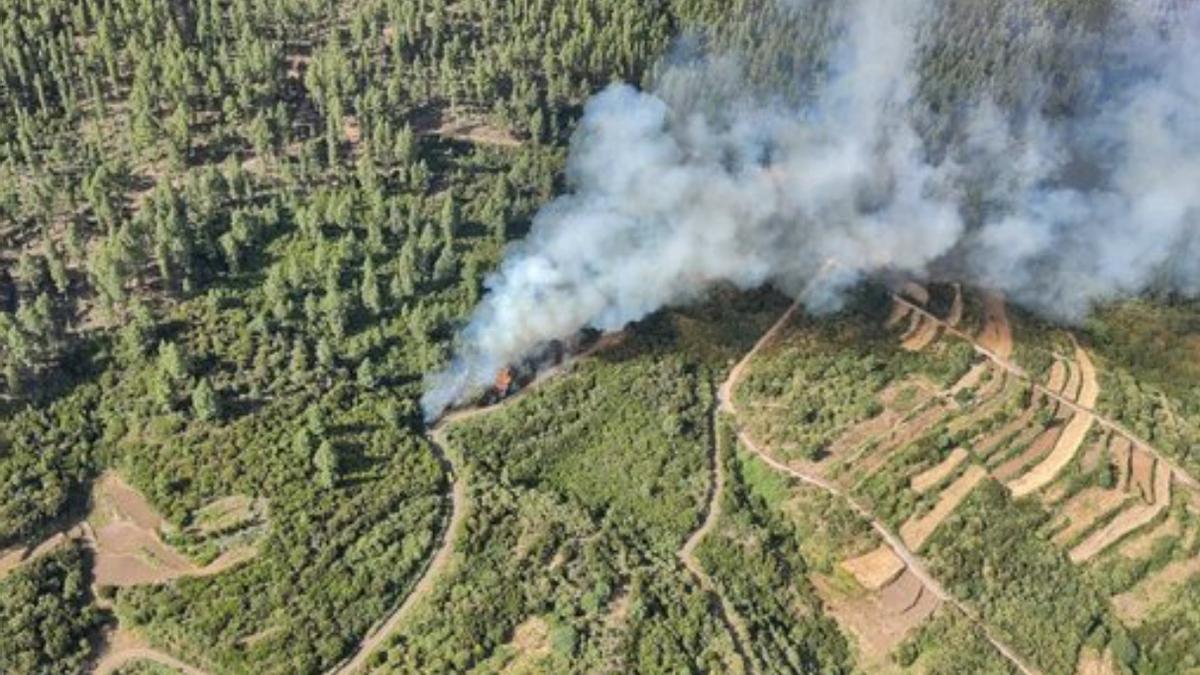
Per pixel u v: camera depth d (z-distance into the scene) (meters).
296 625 199.88
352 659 199.88
